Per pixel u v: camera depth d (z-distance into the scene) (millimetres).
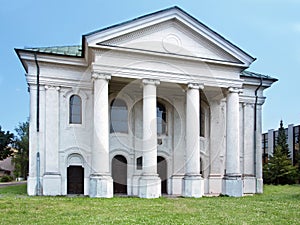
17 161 72562
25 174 72188
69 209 17594
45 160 26781
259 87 34031
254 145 33562
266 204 20922
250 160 33312
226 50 27969
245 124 33562
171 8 26297
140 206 19156
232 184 27547
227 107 28578
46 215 15711
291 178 50812
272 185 47094
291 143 65688
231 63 28109
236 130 28375
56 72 27516
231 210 18078
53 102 27344
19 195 25891
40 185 26453
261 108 34219
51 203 19500
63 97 27719
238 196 27094
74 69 27938
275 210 18203
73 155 27625
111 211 17141
